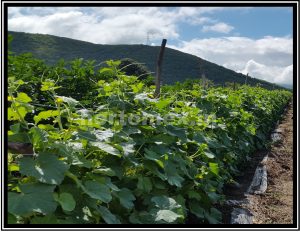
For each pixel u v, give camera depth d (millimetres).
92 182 3209
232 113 8406
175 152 4863
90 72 7453
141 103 4820
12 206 2666
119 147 3732
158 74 6531
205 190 5160
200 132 5953
